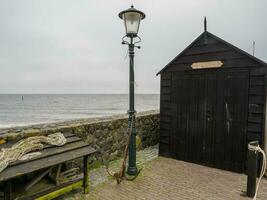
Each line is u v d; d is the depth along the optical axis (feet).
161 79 18.89
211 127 16.10
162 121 18.88
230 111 15.20
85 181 11.72
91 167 15.62
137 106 179.32
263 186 12.73
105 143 16.94
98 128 16.30
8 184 8.20
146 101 290.76
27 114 112.27
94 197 11.37
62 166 12.72
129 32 13.79
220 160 15.69
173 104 18.16
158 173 14.84
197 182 13.33
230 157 15.25
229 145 15.29
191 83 17.11
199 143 16.72
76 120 17.26
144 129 21.57
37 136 11.04
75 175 12.60
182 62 17.52
